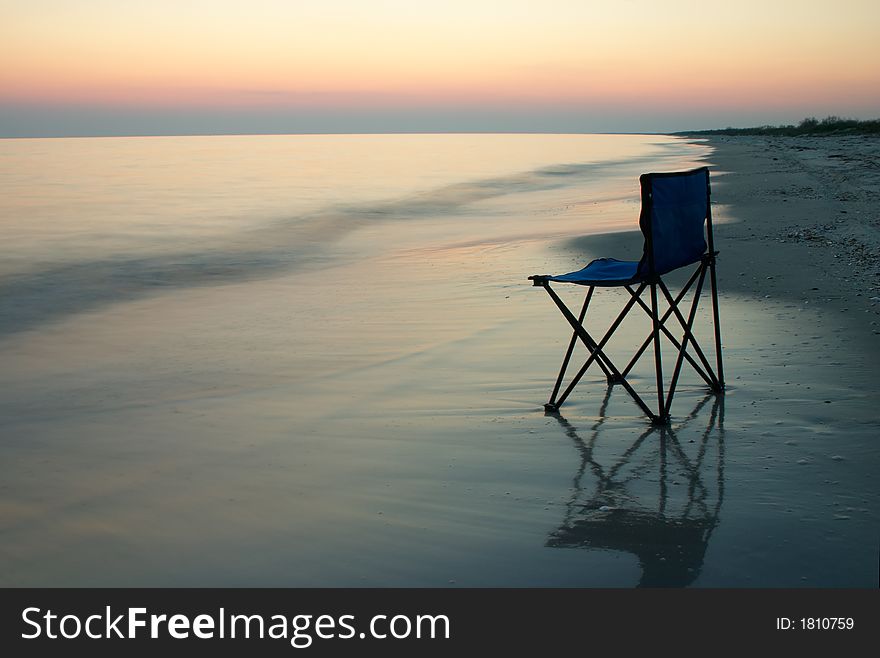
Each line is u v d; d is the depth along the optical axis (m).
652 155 59.16
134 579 3.09
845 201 16.61
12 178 36.88
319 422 4.88
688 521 3.35
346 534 3.37
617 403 4.94
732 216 14.35
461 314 7.77
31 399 5.78
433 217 19.70
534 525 3.38
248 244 15.40
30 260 13.52
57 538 3.44
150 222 19.12
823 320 6.61
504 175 37.31
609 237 12.30
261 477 4.02
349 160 56.25
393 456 4.23
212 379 6.07
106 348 7.44
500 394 5.24
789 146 55.25
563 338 6.54
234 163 52.12
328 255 13.81
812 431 4.29
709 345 6.06
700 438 4.28
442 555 3.17
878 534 3.17
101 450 4.58
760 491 3.60
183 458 4.37
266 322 8.16
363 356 6.45
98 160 58.56
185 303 9.70
